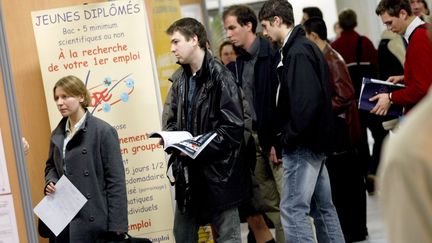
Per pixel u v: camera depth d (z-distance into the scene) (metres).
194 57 6.28
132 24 7.60
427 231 1.83
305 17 9.32
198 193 6.23
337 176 8.46
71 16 7.56
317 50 6.50
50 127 7.75
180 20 6.32
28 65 7.81
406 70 6.41
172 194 7.58
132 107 7.58
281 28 6.59
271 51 7.12
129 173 7.56
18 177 4.91
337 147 6.60
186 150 5.98
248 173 6.31
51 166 6.85
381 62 8.72
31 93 7.80
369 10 16.53
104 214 6.62
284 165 6.50
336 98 8.07
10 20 7.78
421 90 6.23
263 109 6.85
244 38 7.37
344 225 8.61
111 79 7.57
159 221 7.59
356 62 10.61
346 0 17.89
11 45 7.77
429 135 1.85
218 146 6.06
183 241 6.40
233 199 6.16
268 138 6.80
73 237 6.61
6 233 4.95
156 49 8.03
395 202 1.86
